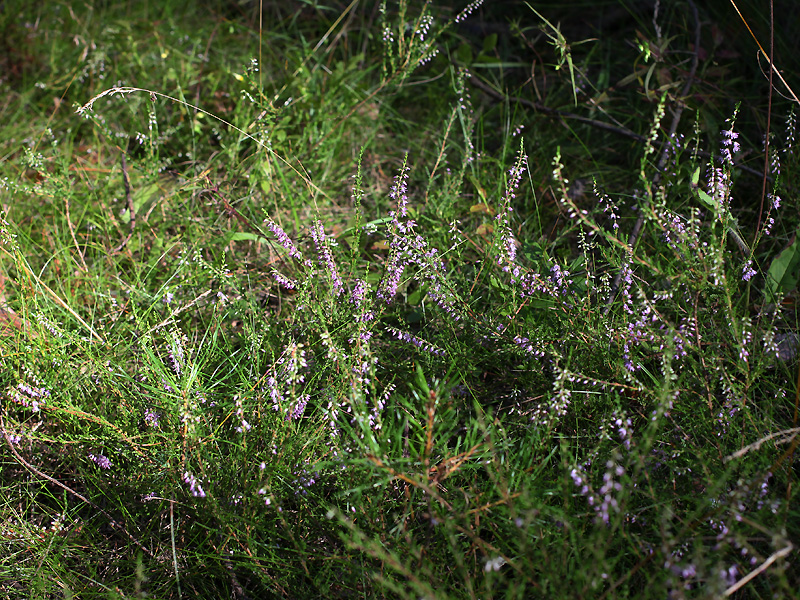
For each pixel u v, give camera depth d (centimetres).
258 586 64
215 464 66
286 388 69
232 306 77
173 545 61
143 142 87
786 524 59
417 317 76
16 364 72
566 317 71
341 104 94
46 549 64
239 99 94
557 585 56
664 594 55
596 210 76
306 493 64
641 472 63
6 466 70
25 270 75
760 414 67
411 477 60
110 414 70
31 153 82
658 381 68
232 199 88
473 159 88
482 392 73
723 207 69
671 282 69
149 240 86
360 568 60
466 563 61
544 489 62
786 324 74
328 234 86
